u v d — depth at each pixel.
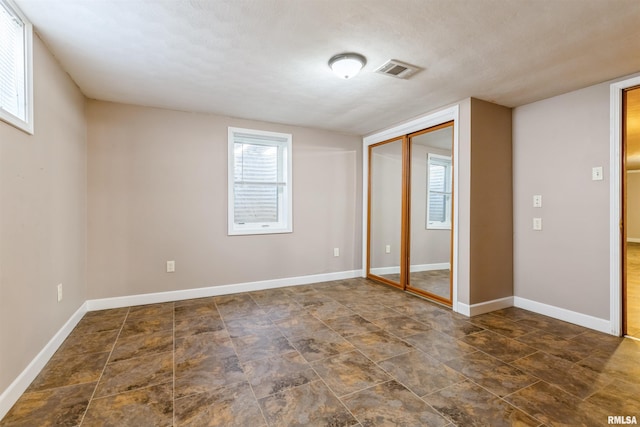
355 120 3.83
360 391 1.74
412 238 3.85
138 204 3.27
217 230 3.65
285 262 4.07
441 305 3.30
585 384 1.81
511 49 2.09
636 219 8.12
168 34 1.95
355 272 4.62
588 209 2.68
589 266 2.68
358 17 1.76
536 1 1.60
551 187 2.95
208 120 3.59
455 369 1.97
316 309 3.16
